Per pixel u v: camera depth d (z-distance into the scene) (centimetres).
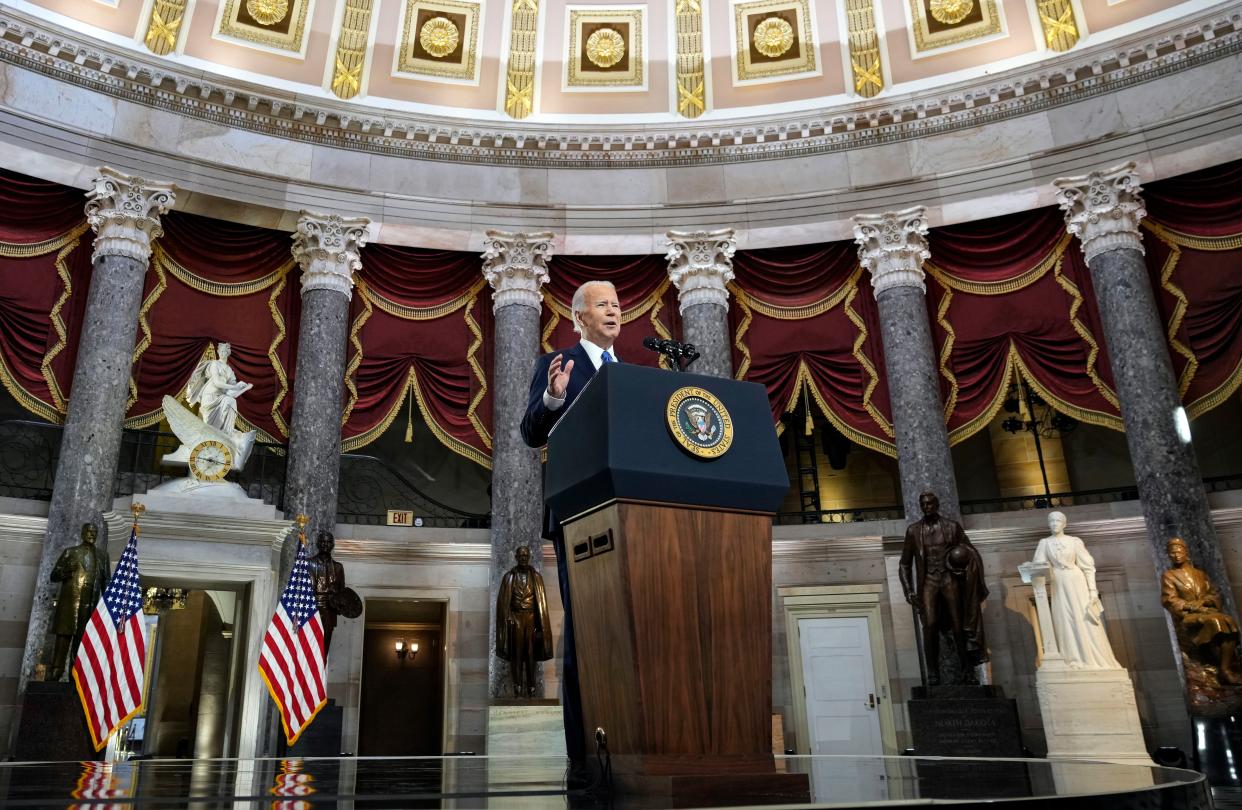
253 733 1030
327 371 1256
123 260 1182
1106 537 1241
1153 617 1196
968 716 998
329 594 1043
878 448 1323
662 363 1383
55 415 1165
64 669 920
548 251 1371
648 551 237
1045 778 256
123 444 1293
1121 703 958
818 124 1398
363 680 1630
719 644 239
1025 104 1340
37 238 1202
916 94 1363
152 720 1538
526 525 1240
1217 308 1234
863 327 1374
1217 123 1231
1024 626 1240
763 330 1403
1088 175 1266
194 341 1262
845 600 1300
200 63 1341
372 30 1441
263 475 1302
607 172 1427
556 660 1233
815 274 1412
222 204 1282
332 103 1337
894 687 1249
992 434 1658
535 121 1455
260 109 1315
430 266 1394
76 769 434
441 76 1461
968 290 1364
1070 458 1612
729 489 248
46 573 1045
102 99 1233
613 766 232
